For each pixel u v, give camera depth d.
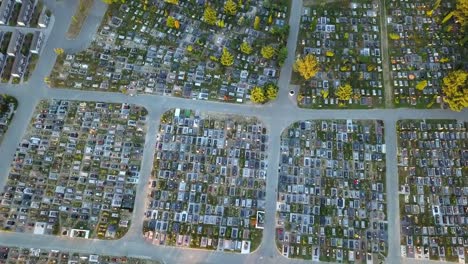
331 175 135.75
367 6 152.88
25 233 129.75
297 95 142.88
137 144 137.75
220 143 138.50
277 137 139.38
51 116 139.75
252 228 130.88
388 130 139.88
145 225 131.00
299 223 131.62
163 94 142.75
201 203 133.25
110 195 133.12
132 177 134.88
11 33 147.62
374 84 144.12
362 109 141.88
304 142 138.75
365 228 131.12
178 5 152.25
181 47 147.62
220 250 129.25
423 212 132.38
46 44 147.25
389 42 148.88
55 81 143.38
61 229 130.38
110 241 130.00
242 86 143.75
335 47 148.25
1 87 142.38
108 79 143.75
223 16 150.88
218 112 141.38
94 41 148.00
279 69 145.50
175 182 134.88
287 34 147.62
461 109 140.75
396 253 129.25
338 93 139.00
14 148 136.75
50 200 132.38
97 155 136.75
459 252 128.88
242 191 134.38
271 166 136.75
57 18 150.00
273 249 129.50
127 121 139.88
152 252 129.38
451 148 137.88
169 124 140.00
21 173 134.62
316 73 145.25
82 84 143.12
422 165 136.38
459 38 148.25
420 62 146.38
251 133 139.62
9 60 144.62
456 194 133.75
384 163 136.88
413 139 138.75
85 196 133.12
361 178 135.50
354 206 132.88
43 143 137.25
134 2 152.00
